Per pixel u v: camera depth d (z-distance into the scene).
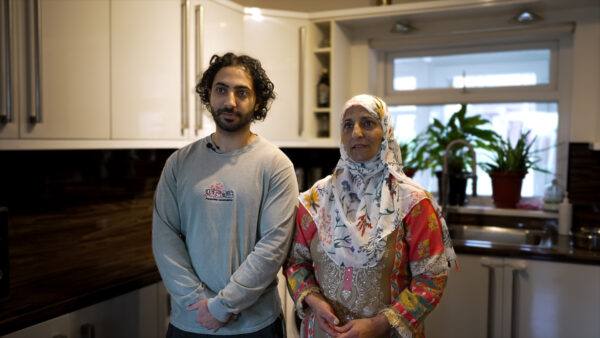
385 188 1.23
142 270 1.69
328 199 1.30
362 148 1.23
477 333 2.07
